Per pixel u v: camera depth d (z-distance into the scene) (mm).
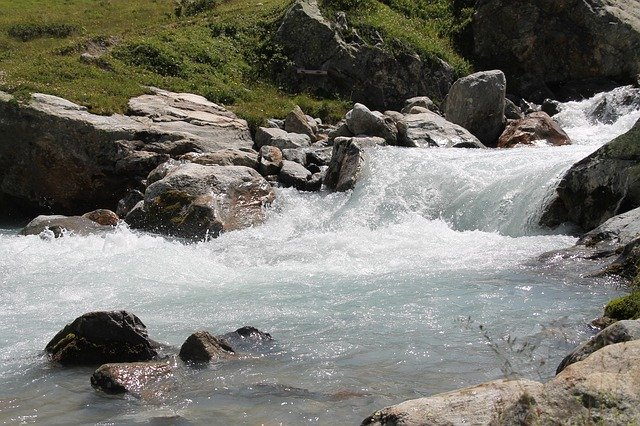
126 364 6984
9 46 26609
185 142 18844
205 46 25250
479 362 7094
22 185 18844
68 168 18547
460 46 28891
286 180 17609
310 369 7105
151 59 23781
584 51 27016
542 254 11336
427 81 26234
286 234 14805
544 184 13758
